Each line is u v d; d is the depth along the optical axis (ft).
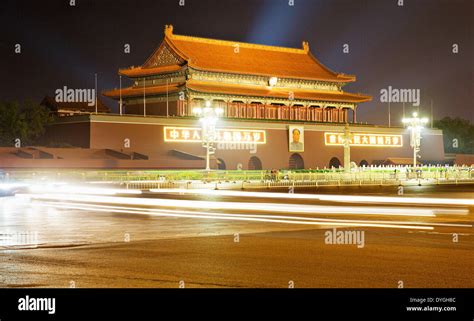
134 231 94.94
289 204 159.63
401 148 490.49
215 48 438.81
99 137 363.97
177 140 390.01
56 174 279.28
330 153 455.22
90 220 114.11
